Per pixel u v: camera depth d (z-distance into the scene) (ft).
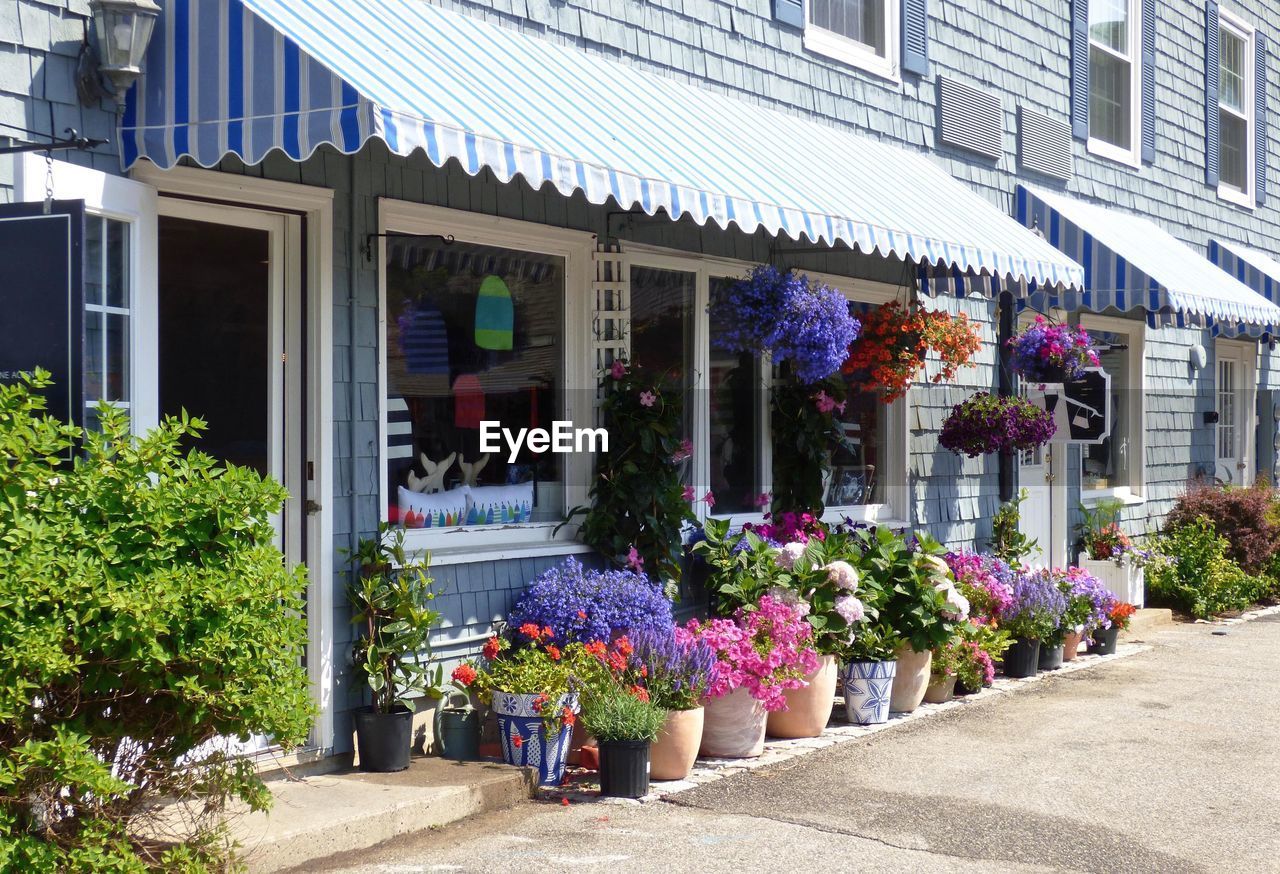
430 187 23.00
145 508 14.40
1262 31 56.95
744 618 25.29
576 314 26.17
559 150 19.17
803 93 31.55
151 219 17.97
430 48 20.06
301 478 21.24
